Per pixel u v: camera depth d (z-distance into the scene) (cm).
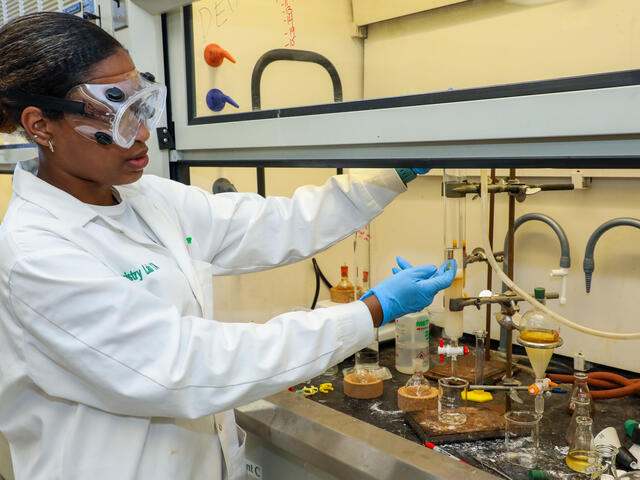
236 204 123
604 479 108
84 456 93
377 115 99
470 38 130
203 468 109
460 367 162
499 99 83
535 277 172
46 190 93
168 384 80
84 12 144
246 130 126
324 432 119
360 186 120
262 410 131
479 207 179
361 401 149
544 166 83
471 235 184
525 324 132
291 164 121
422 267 105
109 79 83
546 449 122
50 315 80
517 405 135
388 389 155
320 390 157
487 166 90
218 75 142
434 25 137
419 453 107
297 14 148
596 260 159
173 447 100
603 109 73
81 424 92
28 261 80
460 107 88
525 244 173
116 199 108
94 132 84
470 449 122
